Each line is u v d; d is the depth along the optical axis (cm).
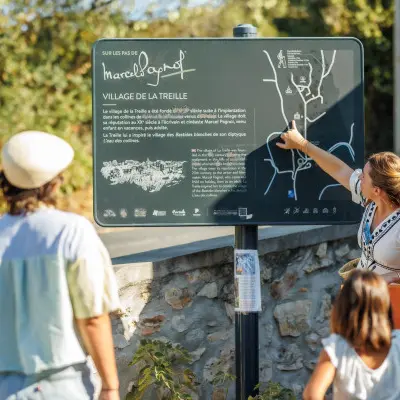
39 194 306
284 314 503
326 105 428
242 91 423
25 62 1062
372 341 295
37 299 294
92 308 296
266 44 423
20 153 301
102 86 420
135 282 436
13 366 296
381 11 1201
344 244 541
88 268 296
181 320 457
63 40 1078
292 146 422
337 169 416
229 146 424
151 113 421
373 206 402
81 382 302
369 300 296
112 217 423
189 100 422
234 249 444
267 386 469
